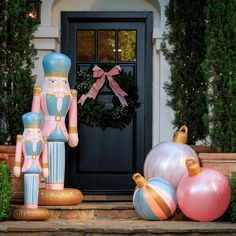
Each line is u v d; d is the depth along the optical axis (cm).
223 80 945
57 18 1123
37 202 897
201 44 1070
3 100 1028
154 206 890
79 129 1119
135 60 1123
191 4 1075
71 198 939
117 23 1128
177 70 1071
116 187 1118
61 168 954
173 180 927
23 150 898
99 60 1126
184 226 832
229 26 946
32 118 898
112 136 1120
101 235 807
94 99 1112
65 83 962
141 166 1116
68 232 809
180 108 1073
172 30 1080
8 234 808
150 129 1114
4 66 1038
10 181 899
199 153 971
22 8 1038
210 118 952
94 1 1127
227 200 887
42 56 1090
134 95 1114
